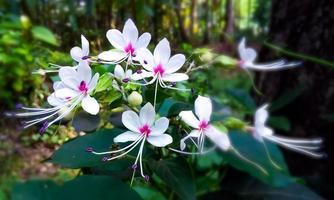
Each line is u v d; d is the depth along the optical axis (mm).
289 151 506
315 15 488
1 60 631
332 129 496
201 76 320
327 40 485
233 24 1798
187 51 306
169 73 211
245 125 224
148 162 233
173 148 229
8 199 484
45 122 225
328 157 500
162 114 242
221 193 349
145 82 219
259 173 298
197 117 218
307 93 500
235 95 425
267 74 529
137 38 217
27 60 598
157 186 318
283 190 345
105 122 265
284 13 511
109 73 212
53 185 224
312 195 342
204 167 381
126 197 223
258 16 1715
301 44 499
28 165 525
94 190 224
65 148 233
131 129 206
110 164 229
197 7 1185
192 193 220
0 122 546
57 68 268
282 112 516
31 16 636
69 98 207
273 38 521
